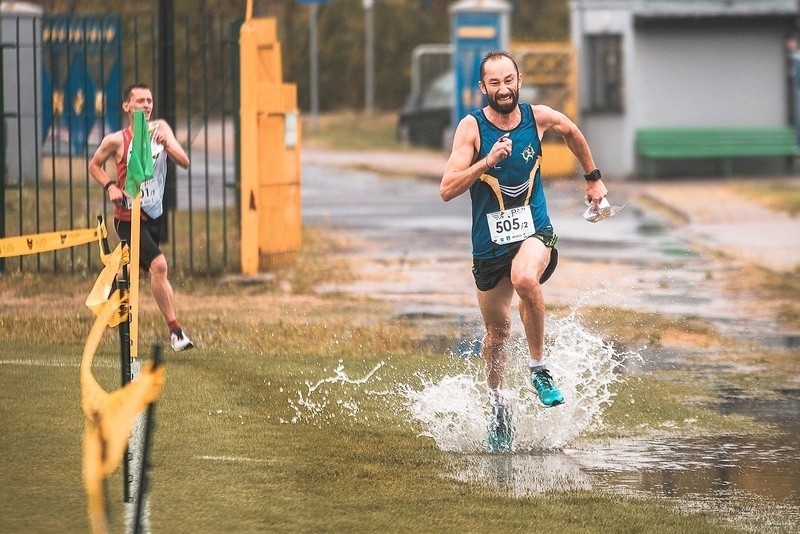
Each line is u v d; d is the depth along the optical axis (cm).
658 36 7106
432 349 2470
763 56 7181
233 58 3675
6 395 1928
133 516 1355
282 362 2286
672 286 3334
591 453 1748
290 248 3809
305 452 1689
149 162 1625
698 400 2092
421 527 1379
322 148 8331
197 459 1628
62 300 2844
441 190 1741
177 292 3034
